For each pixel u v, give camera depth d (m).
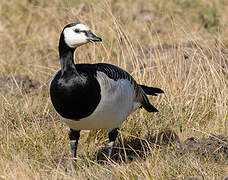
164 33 18.64
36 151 11.10
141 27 19.00
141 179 9.57
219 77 13.24
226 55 15.08
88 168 10.41
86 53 14.42
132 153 11.49
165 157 10.59
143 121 12.31
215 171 9.87
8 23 19.81
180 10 20.41
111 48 14.33
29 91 14.62
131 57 13.73
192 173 9.78
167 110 12.63
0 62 16.66
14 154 10.54
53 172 9.89
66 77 9.59
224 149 10.81
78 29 9.71
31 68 16.53
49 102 13.27
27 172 9.60
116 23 14.27
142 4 21.02
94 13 16.05
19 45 18.30
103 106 9.77
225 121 12.08
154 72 13.95
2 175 9.53
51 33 18.69
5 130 11.73
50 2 20.59
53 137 11.72
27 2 21.16
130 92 10.61
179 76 13.48
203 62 14.45
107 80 9.82
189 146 10.99
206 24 19.06
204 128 12.01
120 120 10.49
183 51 14.66
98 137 11.96
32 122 12.06
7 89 14.44
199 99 13.19
